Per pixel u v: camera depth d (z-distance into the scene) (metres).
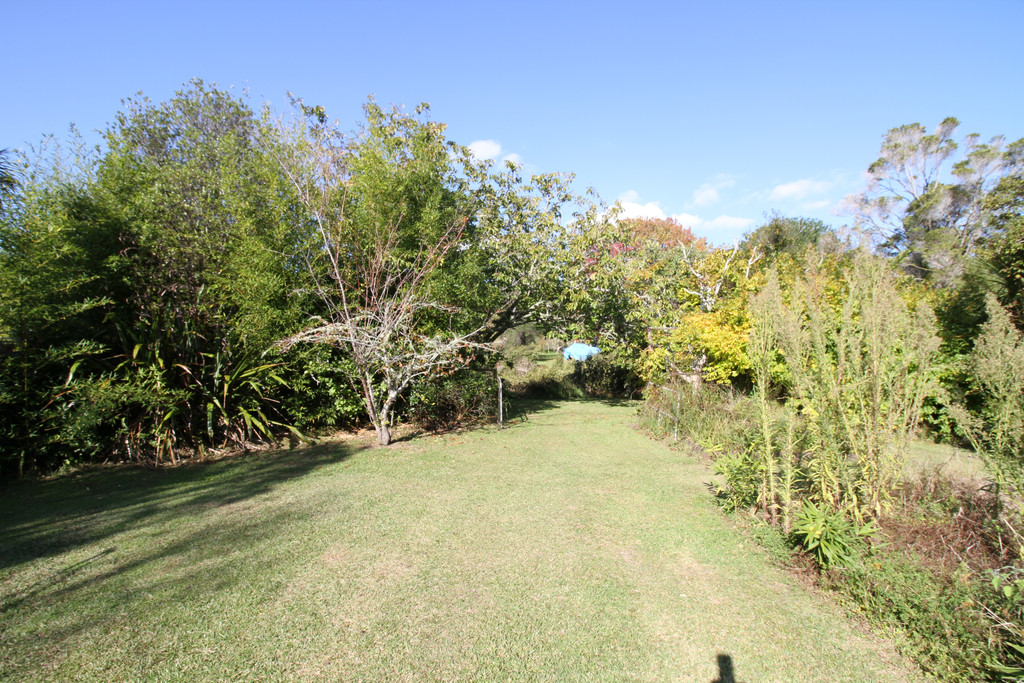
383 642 3.11
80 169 7.81
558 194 11.83
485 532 4.76
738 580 3.94
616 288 11.93
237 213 8.19
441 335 8.41
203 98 13.13
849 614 3.48
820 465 4.35
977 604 3.10
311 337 7.75
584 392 14.72
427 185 9.60
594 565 4.14
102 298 7.11
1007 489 3.74
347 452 7.75
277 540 4.52
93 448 6.84
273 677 2.78
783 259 11.65
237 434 7.95
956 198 22.06
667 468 6.97
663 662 2.99
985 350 3.97
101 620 3.26
